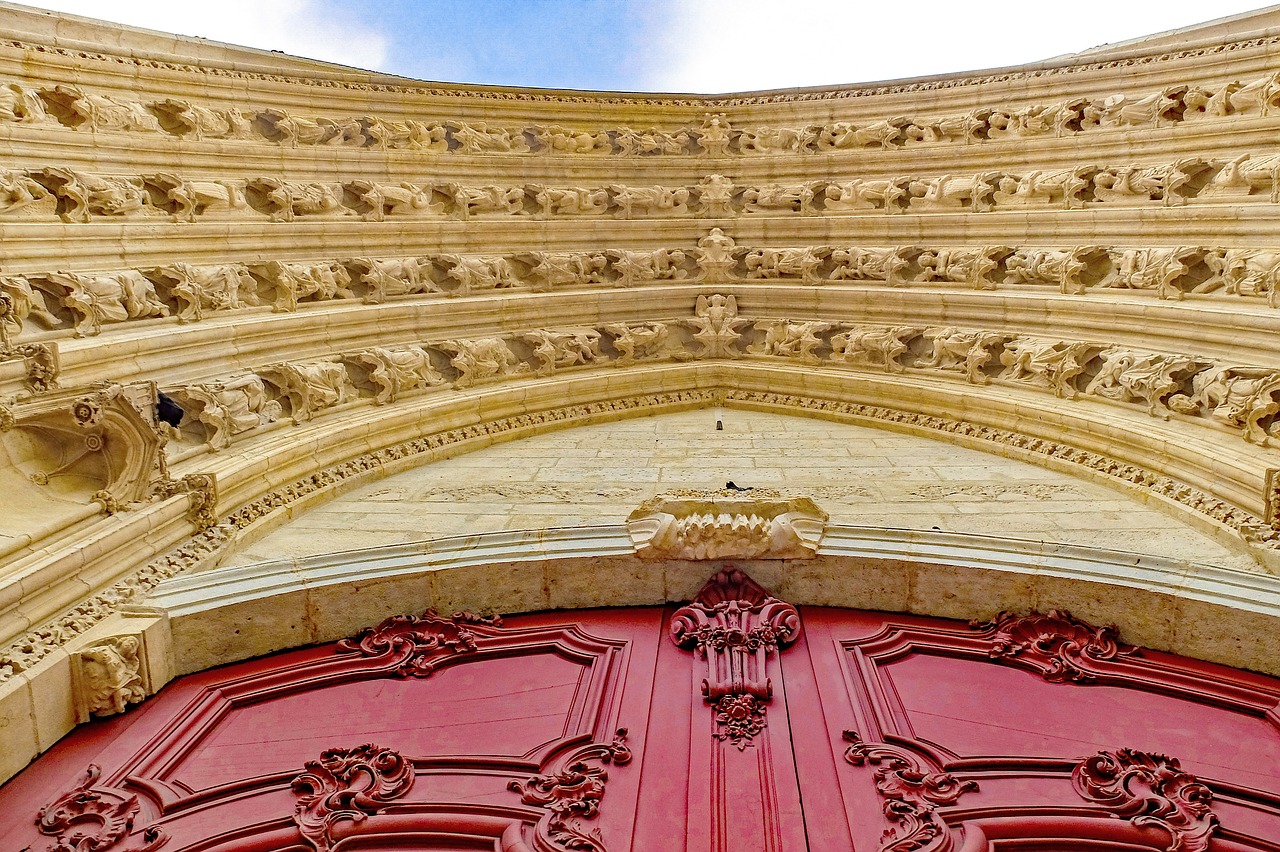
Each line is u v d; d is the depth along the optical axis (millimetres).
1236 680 4594
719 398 9812
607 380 9320
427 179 9969
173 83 8484
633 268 10492
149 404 5730
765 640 4949
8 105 6840
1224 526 5523
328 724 4543
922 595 5328
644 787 4004
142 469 5422
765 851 3623
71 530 4891
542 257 10039
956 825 3768
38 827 3707
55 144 7105
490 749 4301
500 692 4805
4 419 4859
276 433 6969
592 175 10953
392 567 5332
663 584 5520
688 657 4965
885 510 6230
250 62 9430
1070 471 6996
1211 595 4727
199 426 6508
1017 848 3689
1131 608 4926
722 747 4207
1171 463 6297
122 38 8297
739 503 5672
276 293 8109
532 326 9586
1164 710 4477
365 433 7414
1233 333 6633
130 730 4324
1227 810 3818
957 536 5461
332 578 5195
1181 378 6910
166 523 5375
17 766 3977
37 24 7574
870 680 4750
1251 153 7680
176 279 7184
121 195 7215
